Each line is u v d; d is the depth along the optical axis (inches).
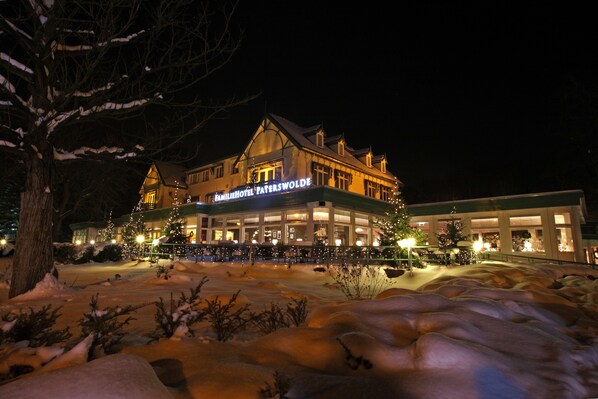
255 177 1063.6
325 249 645.3
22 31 297.4
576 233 830.5
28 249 324.8
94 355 122.7
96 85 356.2
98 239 1572.3
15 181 1192.8
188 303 170.9
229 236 1099.9
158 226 1266.0
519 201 893.2
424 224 1047.0
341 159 1080.8
